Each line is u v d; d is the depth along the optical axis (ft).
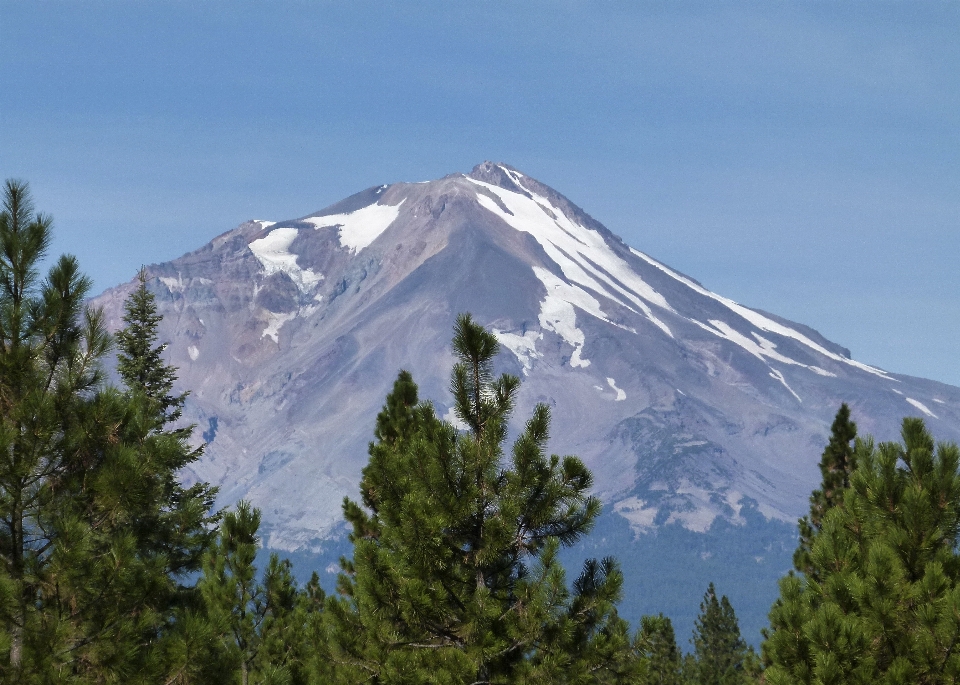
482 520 159.74
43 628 119.14
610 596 153.69
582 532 158.71
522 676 149.07
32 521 126.31
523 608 152.05
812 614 136.46
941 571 131.44
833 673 126.52
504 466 159.63
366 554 157.89
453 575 157.79
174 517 150.41
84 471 129.39
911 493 140.87
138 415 132.98
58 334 133.69
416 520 154.20
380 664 155.63
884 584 133.69
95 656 120.98
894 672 125.18
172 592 153.89
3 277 133.80
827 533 148.25
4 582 117.60
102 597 121.90
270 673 153.58
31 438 124.06
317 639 171.22
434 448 159.22
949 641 125.29
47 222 137.18
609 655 151.74
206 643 128.16
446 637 158.40
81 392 132.98
